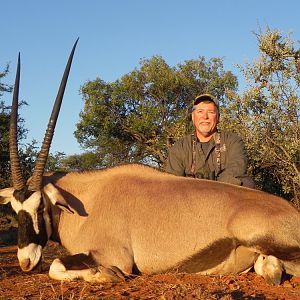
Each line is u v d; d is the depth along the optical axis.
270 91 5.67
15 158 2.83
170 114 11.66
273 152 5.54
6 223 7.94
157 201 2.76
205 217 2.69
